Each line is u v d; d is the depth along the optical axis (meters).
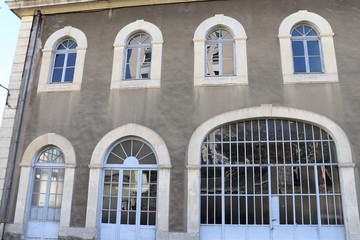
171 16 10.52
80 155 9.85
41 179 10.06
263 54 9.75
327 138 9.12
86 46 10.73
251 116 9.31
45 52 10.93
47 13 11.34
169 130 9.58
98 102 10.16
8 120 10.49
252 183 9.12
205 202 9.13
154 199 9.39
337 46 9.58
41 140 10.14
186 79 9.88
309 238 8.64
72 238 9.27
